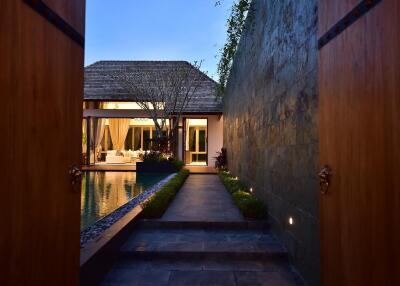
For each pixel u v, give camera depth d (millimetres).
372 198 1643
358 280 1789
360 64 1764
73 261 2199
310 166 3191
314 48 3074
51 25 1888
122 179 12023
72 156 2182
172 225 5211
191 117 18234
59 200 1988
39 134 1755
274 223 4852
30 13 1662
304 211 3396
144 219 5316
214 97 17062
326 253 2262
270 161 5184
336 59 2094
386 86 1508
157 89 16219
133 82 16422
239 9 6672
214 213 5832
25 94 1618
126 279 3568
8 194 1483
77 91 2270
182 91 17109
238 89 9852
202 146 20062
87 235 4152
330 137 2199
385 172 1521
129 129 22156
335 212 2102
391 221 1476
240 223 5188
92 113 16797
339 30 2045
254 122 6832
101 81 17375
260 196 6055
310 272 3193
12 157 1513
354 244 1840
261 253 4113
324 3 2314
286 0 4203
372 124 1637
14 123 1526
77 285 2264
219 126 18203
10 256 1499
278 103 4648
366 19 1693
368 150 1678
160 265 3986
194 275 3693
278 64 4676
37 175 1735
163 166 14500
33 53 1689
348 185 1916
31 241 1677
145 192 8164
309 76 3234
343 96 1983
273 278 3605
